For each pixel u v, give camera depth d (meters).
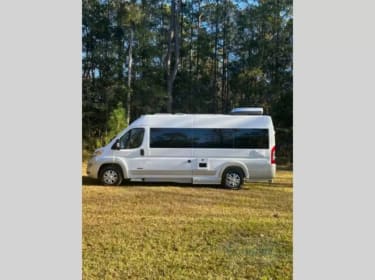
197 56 17.98
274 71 17.50
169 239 6.34
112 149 10.58
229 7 17.95
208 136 10.57
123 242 6.18
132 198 9.07
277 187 10.68
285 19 17.59
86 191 9.66
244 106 17.23
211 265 5.55
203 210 8.11
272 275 5.41
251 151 10.52
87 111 16.44
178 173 10.53
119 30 18.08
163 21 18.03
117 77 17.88
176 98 17.33
